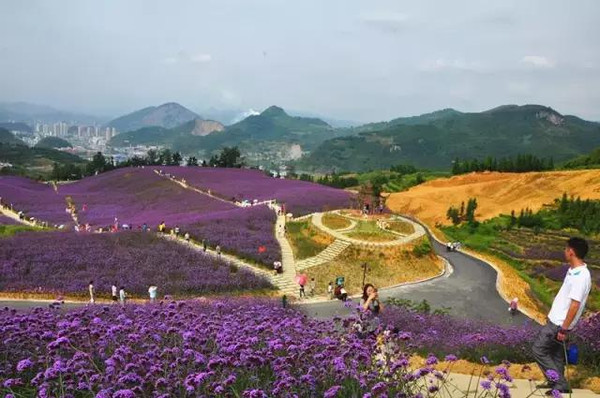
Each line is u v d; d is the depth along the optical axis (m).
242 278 43.22
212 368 8.41
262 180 109.00
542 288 53.06
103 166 156.25
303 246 53.97
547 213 87.25
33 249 45.06
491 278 50.22
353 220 60.91
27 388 8.49
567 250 10.02
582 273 9.59
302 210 70.38
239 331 11.58
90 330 11.09
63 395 7.72
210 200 84.00
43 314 13.98
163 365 9.01
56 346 9.34
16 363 9.85
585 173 101.81
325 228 57.44
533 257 63.88
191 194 90.56
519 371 13.18
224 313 19.86
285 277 46.25
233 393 8.02
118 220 72.62
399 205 106.31
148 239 51.34
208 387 8.09
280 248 53.31
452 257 61.50
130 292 38.88
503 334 18.39
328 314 35.31
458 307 39.41
